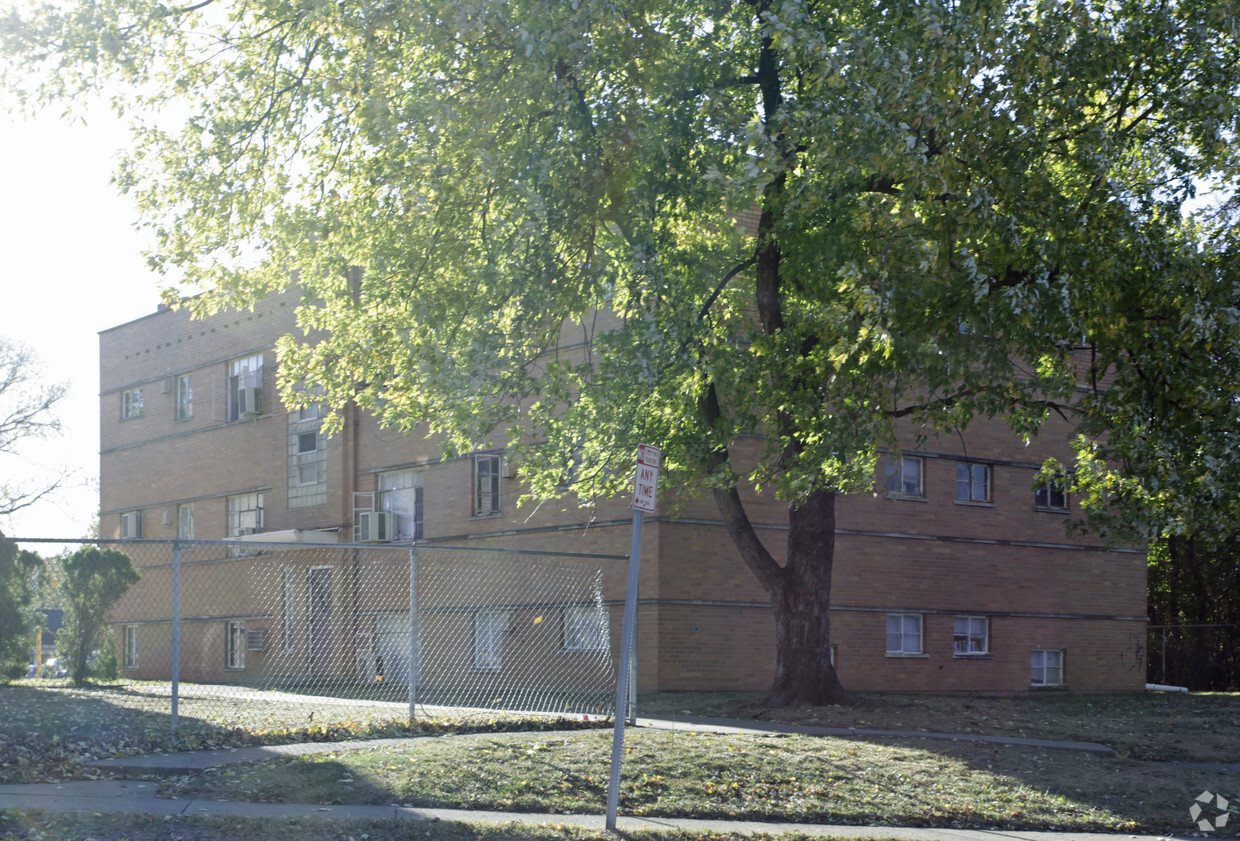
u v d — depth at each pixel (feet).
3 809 27.04
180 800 29.91
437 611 85.87
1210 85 47.34
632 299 47.24
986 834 32.89
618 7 48.01
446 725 44.98
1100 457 55.67
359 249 58.08
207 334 110.42
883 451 77.66
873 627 79.92
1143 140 51.44
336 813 29.22
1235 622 119.14
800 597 57.11
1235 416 46.32
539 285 49.14
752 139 44.34
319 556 94.48
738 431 51.83
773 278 55.21
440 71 51.19
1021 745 46.32
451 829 28.37
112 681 80.33
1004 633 86.79
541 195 47.21
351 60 53.01
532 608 79.36
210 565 106.73
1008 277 47.91
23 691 56.85
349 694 71.87
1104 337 46.24
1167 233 48.52
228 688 73.61
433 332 52.54
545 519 79.25
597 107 48.62
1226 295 45.80
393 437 91.76
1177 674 118.83
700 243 57.31
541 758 36.37
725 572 73.51
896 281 44.42
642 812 32.63
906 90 43.29
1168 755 47.14
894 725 50.34
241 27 56.90
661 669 70.13
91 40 52.85
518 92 47.44
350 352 57.82
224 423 107.34
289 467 100.01
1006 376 47.83
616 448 51.88
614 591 74.13
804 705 55.57
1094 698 79.61
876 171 44.42
